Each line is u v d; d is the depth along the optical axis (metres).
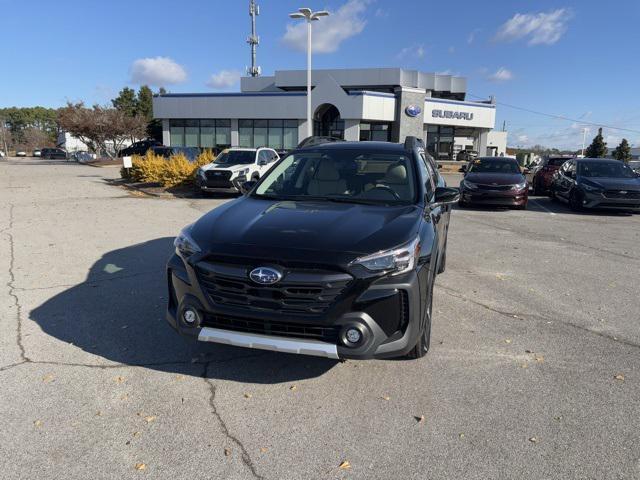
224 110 39.69
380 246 3.36
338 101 37.47
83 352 4.14
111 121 46.00
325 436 3.05
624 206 13.36
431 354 4.22
